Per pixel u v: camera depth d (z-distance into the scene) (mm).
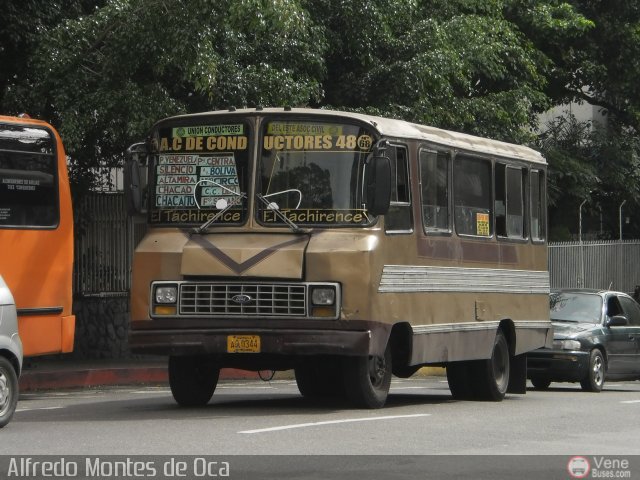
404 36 38594
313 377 26828
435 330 23516
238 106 33250
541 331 29000
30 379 30953
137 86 31125
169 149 22062
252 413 21406
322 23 37156
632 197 56219
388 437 17656
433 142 23844
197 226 21656
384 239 21562
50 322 25734
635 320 35812
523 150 28609
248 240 21266
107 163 36469
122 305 38438
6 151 25141
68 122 30469
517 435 18500
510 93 43250
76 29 30719
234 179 21625
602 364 33219
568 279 51219
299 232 21203
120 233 38250
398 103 37688
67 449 15969
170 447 16188
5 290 19391
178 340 21156
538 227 29078
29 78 32656
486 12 45250
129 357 38344
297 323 20844
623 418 21625
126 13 30109
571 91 55750
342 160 21406
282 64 34969
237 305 21016
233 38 33125
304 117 21516
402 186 22547
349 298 20859
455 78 40469
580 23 49719
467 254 25125
